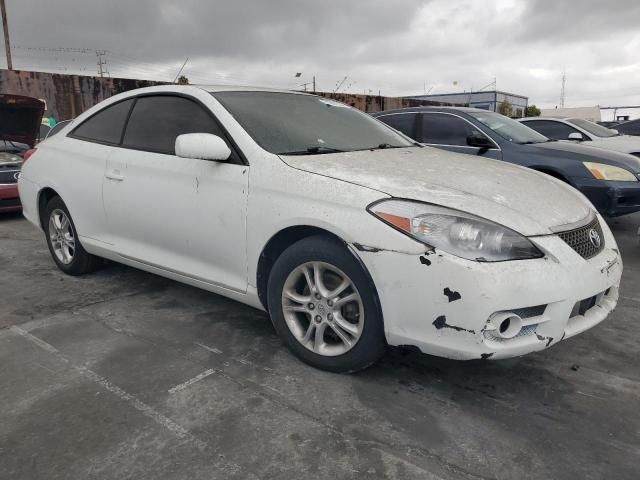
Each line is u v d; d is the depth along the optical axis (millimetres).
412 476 2033
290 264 2789
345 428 2332
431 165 3023
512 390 2680
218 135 3197
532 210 2572
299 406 2500
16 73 15273
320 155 3035
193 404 2514
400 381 2748
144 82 17453
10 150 7812
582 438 2283
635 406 2539
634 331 3428
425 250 2330
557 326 2404
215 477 2020
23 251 5480
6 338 3248
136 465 2086
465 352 2324
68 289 4191
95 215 3998
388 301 2447
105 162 3865
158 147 3541
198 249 3268
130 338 3260
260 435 2275
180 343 3191
